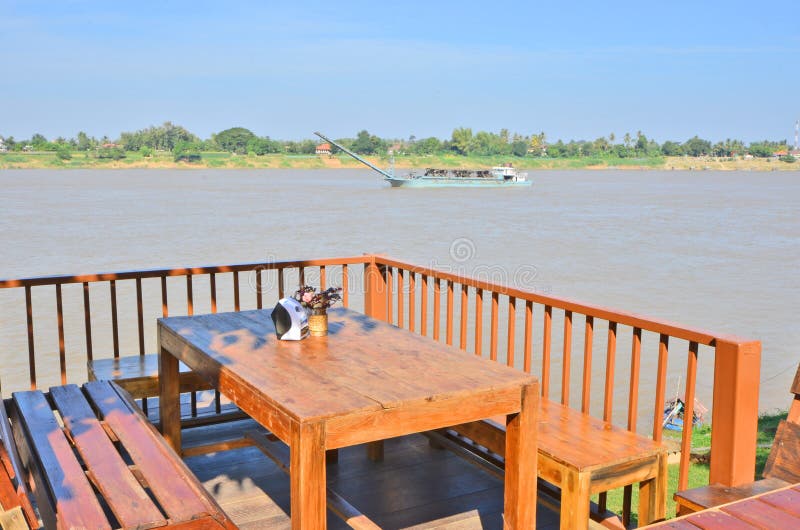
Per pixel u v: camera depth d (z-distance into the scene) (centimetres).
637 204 9238
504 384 267
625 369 1831
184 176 17738
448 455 414
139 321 471
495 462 361
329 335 341
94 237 4591
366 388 260
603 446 307
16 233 4803
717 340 298
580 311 369
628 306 2720
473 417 262
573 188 13725
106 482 260
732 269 3719
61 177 16450
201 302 2380
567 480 292
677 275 3469
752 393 295
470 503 356
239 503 354
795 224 6631
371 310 537
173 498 247
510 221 6328
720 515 234
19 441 339
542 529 335
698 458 948
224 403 478
